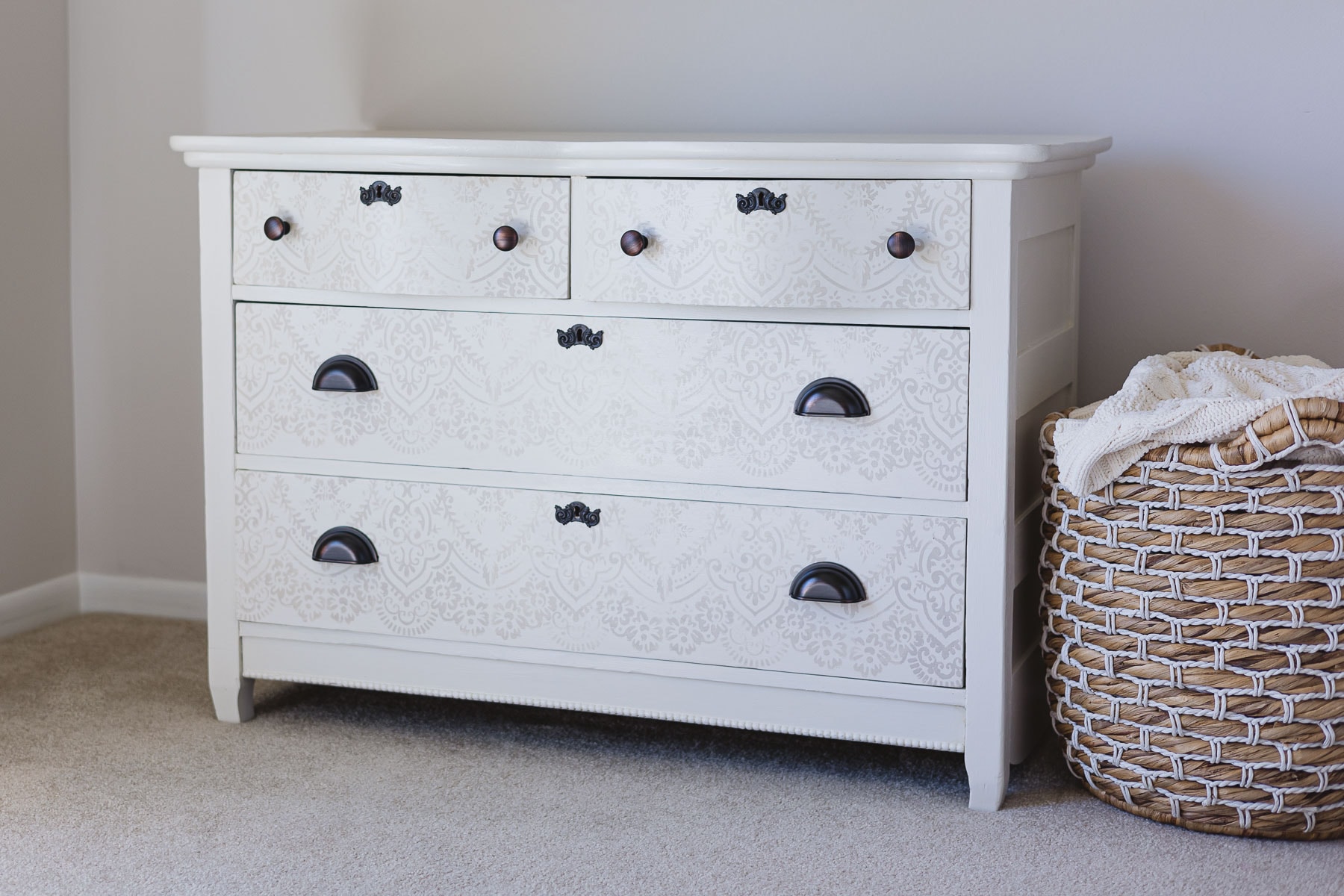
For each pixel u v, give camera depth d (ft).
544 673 6.40
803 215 5.72
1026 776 6.24
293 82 8.32
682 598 6.14
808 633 5.99
